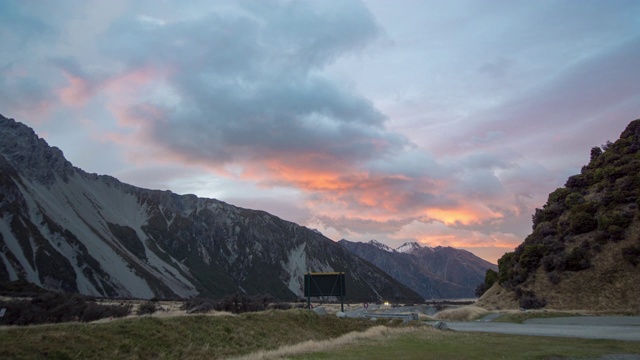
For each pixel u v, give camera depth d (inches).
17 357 730.2
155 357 946.7
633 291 2234.3
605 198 2987.2
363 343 1027.9
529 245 3129.9
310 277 2546.8
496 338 1069.1
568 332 1220.5
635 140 3444.9
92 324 970.1
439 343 981.8
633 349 815.7
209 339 1143.0
